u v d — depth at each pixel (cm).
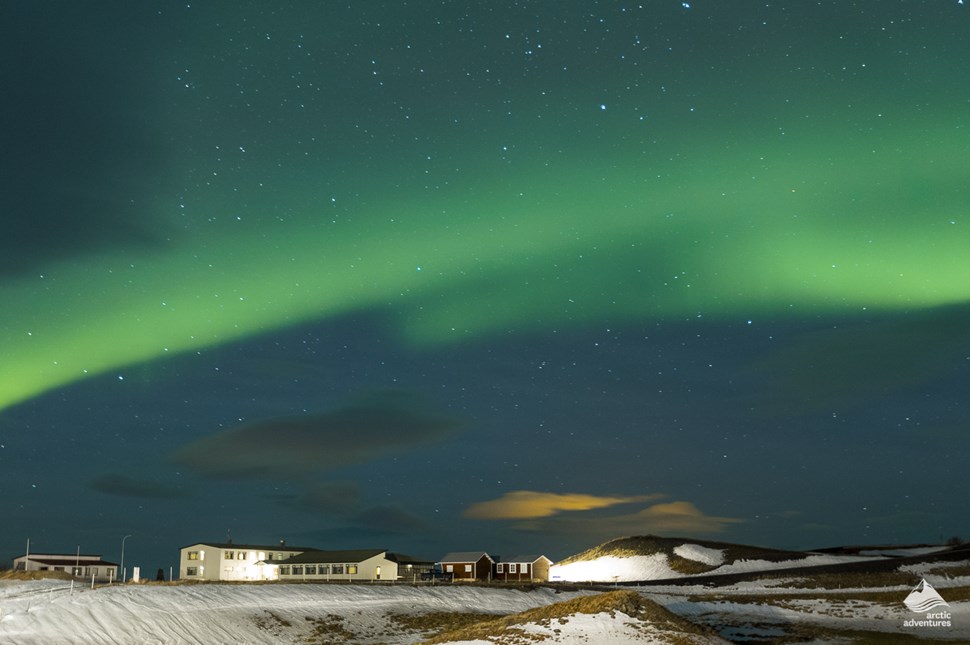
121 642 6806
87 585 9250
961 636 7475
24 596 8106
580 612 6438
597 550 16262
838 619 8588
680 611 9119
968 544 15250
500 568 14588
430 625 8444
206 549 13525
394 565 13138
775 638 7394
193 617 7700
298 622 8044
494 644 6066
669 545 15575
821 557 14212
